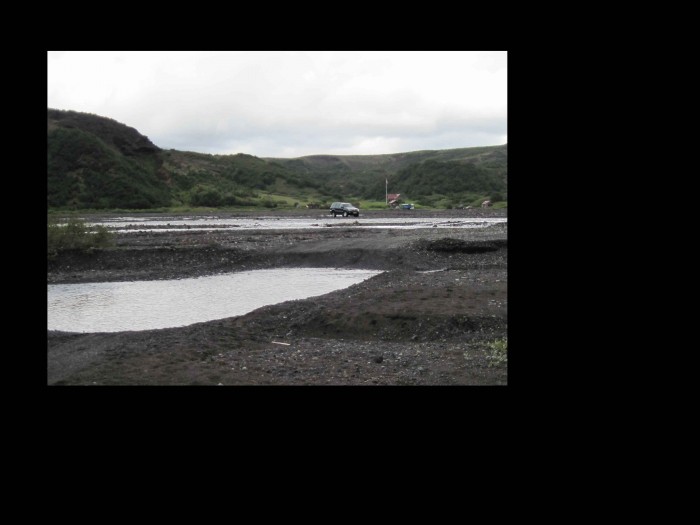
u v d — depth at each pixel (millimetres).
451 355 11711
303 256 28312
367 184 164875
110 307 18797
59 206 83000
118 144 105688
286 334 14047
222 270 26469
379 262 27234
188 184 105812
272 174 135250
